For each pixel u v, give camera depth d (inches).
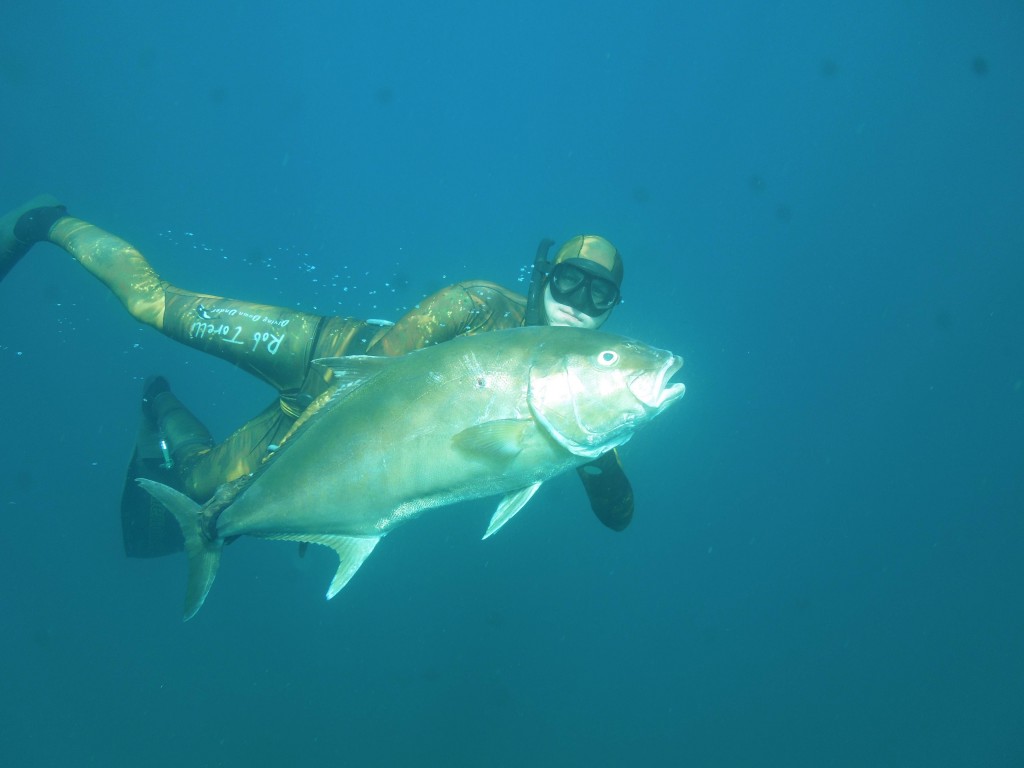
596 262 135.0
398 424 102.7
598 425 98.5
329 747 439.2
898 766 601.9
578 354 98.3
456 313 142.6
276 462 111.4
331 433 106.4
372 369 107.1
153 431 232.8
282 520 111.5
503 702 516.4
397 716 472.1
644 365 97.6
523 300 153.6
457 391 101.0
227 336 175.8
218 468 195.0
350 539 110.9
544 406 98.1
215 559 120.0
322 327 171.2
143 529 230.5
